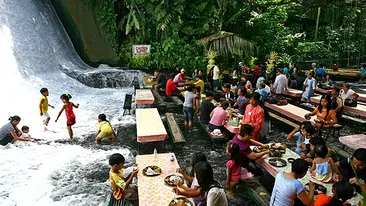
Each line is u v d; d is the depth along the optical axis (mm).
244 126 4922
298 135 5902
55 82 14391
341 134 8617
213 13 19109
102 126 7766
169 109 11773
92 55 19625
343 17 27172
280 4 22250
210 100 8297
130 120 10086
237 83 13711
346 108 9219
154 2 18562
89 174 6039
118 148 7484
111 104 12625
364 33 26703
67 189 5426
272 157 4977
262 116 6426
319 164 4262
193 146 7613
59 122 9633
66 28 19547
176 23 18797
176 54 18656
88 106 12102
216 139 7344
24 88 11789
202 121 8375
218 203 3104
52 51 16312
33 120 9484
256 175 5242
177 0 18500
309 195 3572
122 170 4574
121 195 4391
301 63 22703
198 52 18938
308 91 11539
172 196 3758
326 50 25391
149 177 4262
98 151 7246
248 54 18781
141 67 19016
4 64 11703
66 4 18922
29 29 14789
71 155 6891
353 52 26594
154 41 19656
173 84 12344
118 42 19953
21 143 7500
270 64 18062
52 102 11625
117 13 20000
